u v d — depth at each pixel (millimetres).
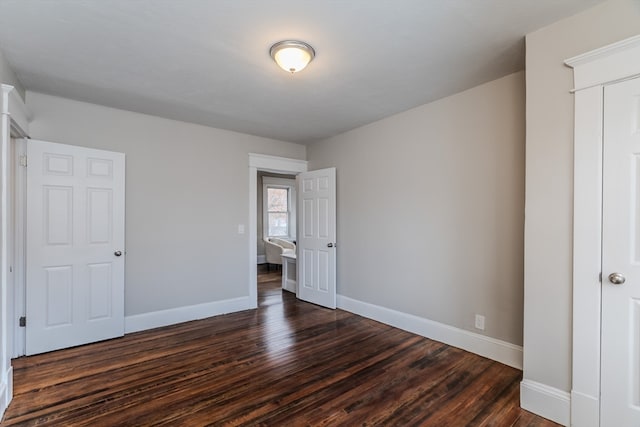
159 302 3543
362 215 3914
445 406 2031
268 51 2182
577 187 1787
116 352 2834
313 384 2295
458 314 2918
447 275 3002
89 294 3025
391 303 3547
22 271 2715
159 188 3555
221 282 4012
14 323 2691
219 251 3998
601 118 1709
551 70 1894
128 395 2145
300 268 4723
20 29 1911
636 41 1578
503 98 2590
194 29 1923
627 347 1646
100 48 2135
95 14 1774
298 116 3547
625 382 1651
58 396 2127
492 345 2666
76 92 2859
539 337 1947
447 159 2998
